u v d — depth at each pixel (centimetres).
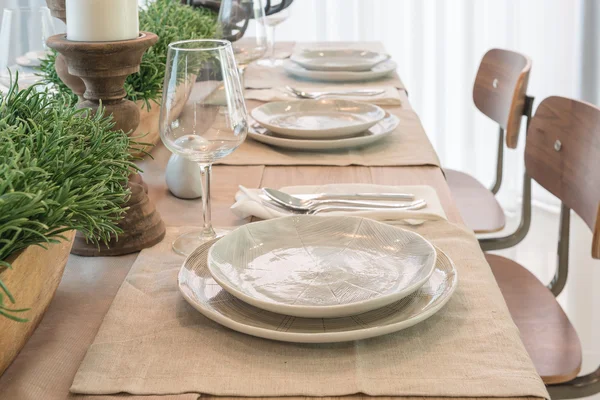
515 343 63
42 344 64
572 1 306
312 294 69
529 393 56
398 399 56
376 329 60
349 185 103
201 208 98
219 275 68
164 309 69
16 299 58
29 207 53
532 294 138
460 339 64
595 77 309
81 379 58
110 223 67
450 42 321
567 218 136
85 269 79
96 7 79
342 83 179
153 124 121
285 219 80
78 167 63
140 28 118
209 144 79
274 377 58
